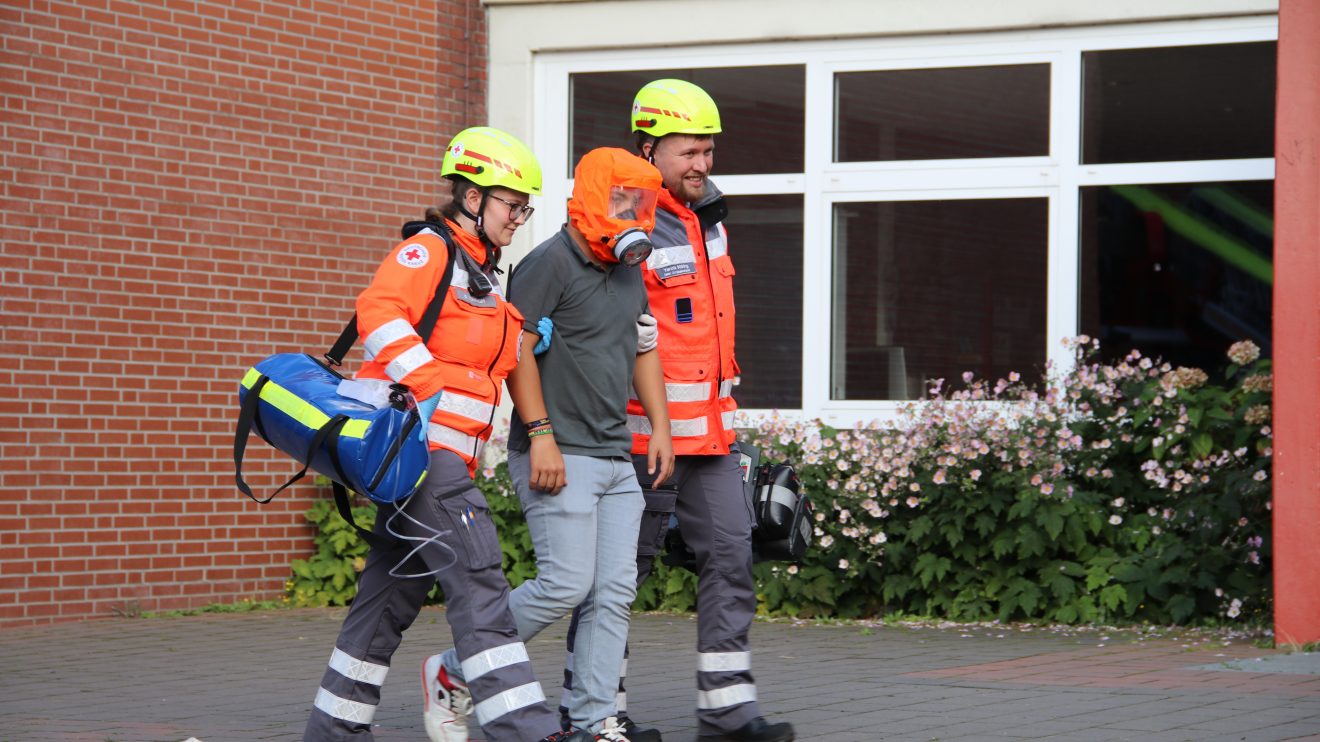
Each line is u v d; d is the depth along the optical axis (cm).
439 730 780
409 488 709
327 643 1302
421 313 733
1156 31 1555
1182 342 1558
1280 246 1184
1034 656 1198
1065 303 1581
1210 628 1345
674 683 1083
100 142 1459
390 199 1658
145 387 1487
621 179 784
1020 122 1599
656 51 1708
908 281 1634
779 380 1672
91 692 1042
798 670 1127
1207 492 1370
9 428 1402
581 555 786
